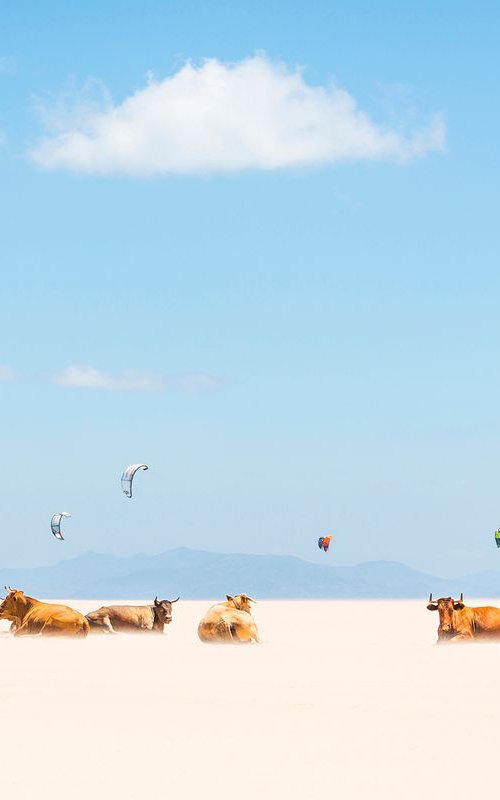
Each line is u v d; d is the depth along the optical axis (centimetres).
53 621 4869
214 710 2669
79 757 2064
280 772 1936
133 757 2066
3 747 2161
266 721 2491
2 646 4516
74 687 3152
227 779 1881
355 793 1783
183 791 1797
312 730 2364
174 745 2186
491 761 2022
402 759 2044
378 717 2550
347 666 3806
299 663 3906
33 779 1878
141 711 2650
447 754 2089
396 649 4625
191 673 3541
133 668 3681
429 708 2706
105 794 1775
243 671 3619
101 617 5306
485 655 4266
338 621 8019
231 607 5038
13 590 5009
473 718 2533
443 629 4819
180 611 10331
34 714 2594
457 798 1750
